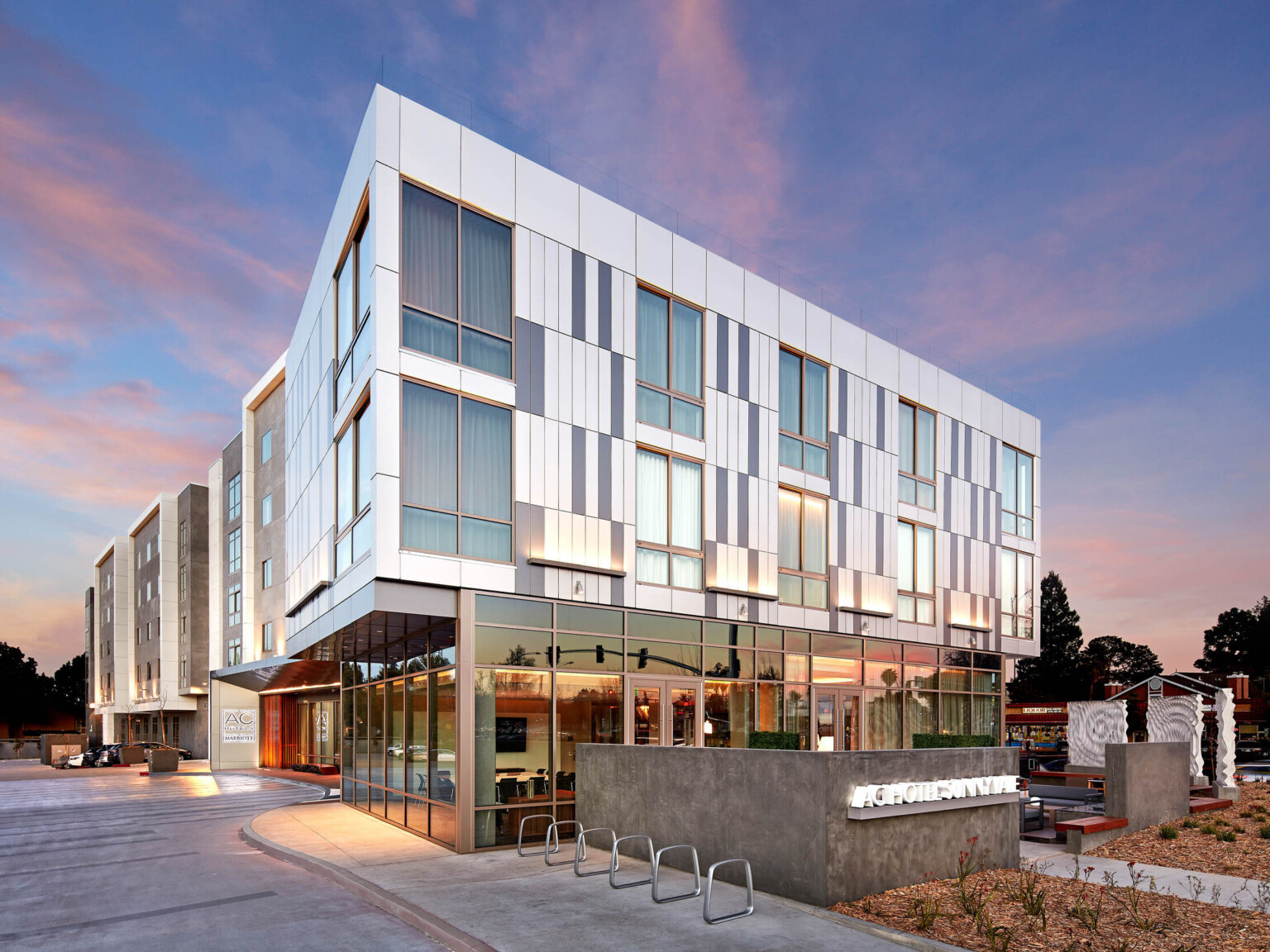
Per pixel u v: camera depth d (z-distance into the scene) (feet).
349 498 49.03
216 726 130.00
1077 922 26.86
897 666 70.90
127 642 201.46
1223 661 294.66
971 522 80.94
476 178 47.01
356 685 66.03
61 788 94.84
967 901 29.12
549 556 47.21
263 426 128.88
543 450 47.80
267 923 29.19
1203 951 24.02
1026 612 87.20
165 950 26.18
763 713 58.75
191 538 156.04
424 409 43.42
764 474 60.80
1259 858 37.88
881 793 30.94
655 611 52.47
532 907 29.76
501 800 43.57
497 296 47.16
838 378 68.64
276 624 118.11
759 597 59.26
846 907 29.07
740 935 26.20
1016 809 37.93
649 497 53.62
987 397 85.25
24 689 304.91
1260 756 156.76
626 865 37.47
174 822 59.72
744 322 61.26
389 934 27.63
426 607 42.50
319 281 61.05
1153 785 48.01
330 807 64.90
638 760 39.75
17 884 37.22
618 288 52.95
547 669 46.57
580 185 51.93
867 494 69.82
